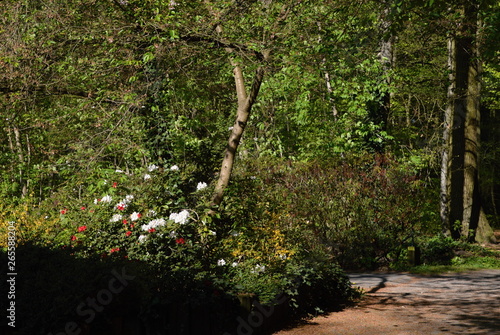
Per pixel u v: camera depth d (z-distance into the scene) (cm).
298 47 1142
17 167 1973
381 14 1228
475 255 1970
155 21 1063
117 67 1143
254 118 2259
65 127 1270
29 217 1140
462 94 2281
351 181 1777
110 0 1138
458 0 1195
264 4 1187
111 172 1107
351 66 1308
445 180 2481
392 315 986
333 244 1728
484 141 3397
